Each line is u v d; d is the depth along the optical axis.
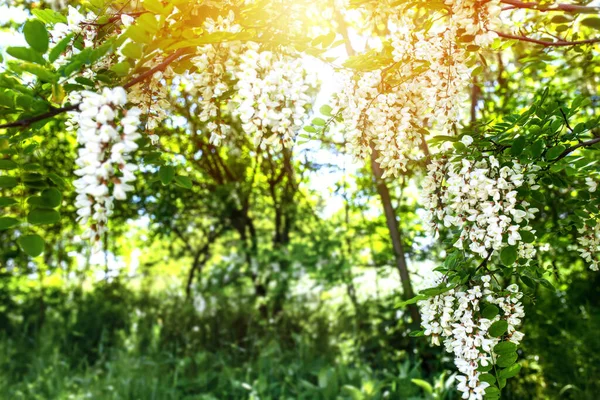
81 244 8.32
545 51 2.93
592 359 4.90
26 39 1.67
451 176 2.11
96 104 1.63
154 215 8.13
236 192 8.11
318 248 6.54
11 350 7.14
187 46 1.88
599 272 5.45
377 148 2.32
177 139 7.64
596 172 2.40
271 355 6.15
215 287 7.68
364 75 2.22
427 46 2.15
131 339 7.02
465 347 1.99
